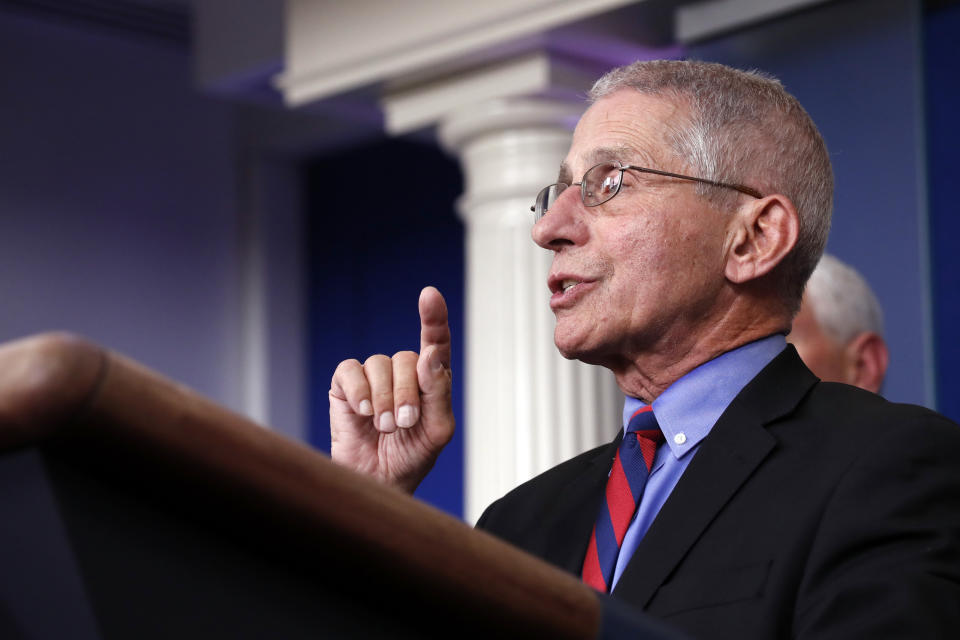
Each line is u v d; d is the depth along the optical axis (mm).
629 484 1891
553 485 2102
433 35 5348
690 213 1973
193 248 9367
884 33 4695
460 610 610
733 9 4996
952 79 4660
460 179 8484
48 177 8750
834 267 3451
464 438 8172
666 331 1961
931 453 1568
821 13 4867
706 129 2016
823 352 3381
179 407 508
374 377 1973
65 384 470
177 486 511
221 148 9578
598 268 1974
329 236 9383
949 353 4551
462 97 5469
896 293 4613
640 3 4879
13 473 486
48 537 488
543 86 5152
